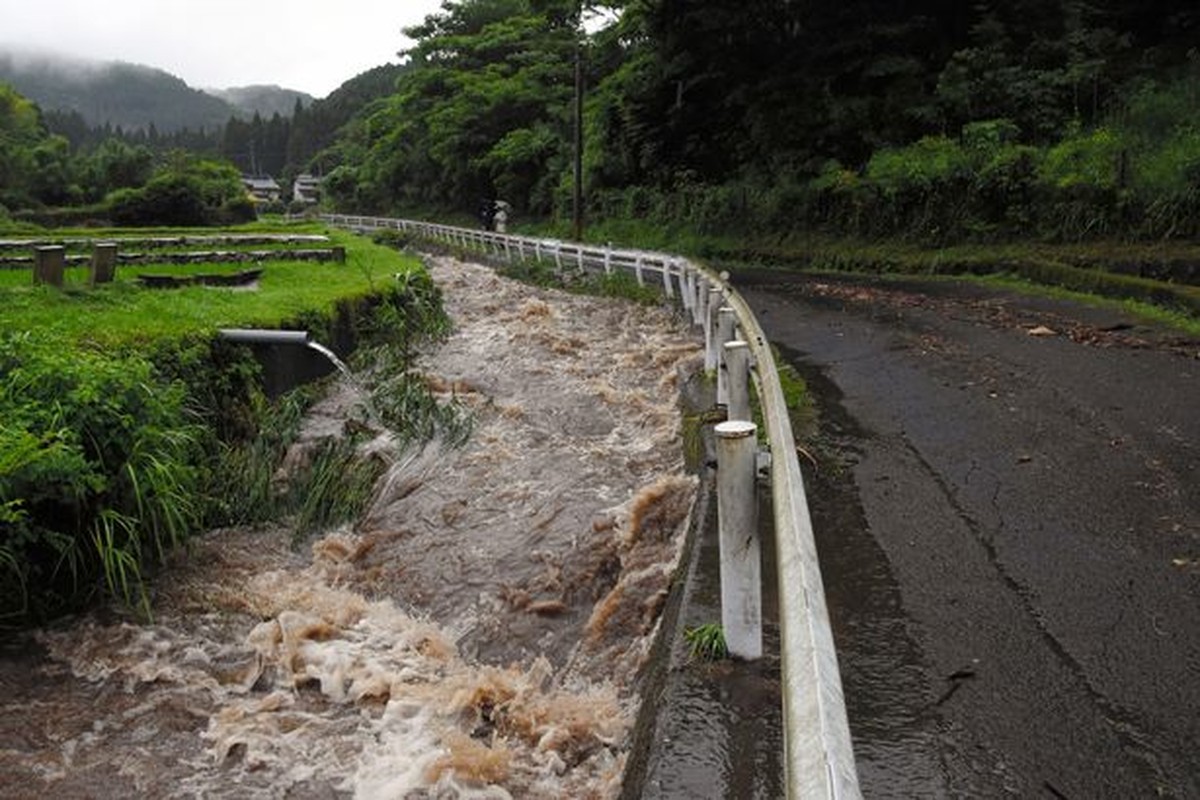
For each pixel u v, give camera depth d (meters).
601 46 38.03
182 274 14.61
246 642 5.89
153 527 6.60
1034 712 3.77
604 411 10.17
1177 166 15.98
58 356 6.62
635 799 3.38
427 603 6.50
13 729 4.93
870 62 26.88
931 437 7.54
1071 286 15.12
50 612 6.00
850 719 3.76
